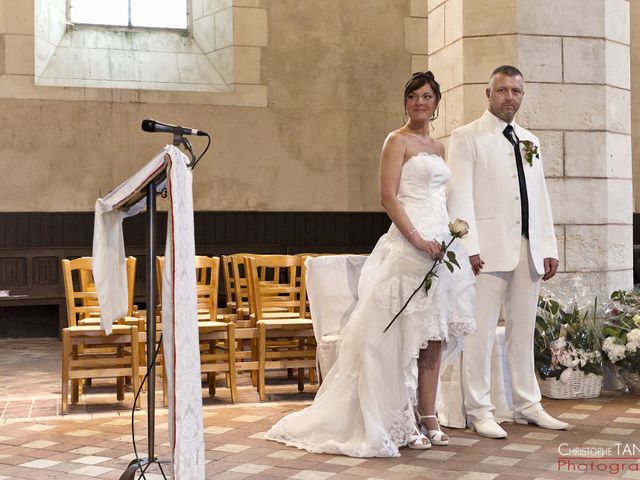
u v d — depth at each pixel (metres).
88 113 10.41
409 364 4.29
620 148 6.62
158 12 11.30
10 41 10.16
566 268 6.36
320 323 5.02
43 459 4.18
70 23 10.89
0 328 10.11
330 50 11.23
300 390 6.23
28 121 10.20
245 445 4.44
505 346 5.20
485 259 4.77
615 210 6.56
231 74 10.97
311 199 11.16
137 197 3.51
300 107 11.14
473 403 4.73
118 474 3.88
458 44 6.38
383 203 4.42
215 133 10.84
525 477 3.75
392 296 4.32
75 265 5.89
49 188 10.25
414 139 4.48
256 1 11.01
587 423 4.92
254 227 10.92
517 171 4.83
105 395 6.09
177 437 2.99
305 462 4.07
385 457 4.15
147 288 3.42
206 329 5.79
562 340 5.68
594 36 6.43
